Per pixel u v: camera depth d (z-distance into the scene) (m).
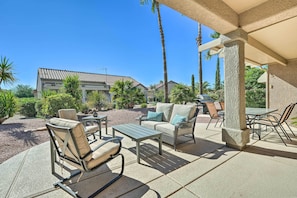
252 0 2.51
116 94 11.23
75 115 3.91
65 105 7.00
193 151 3.09
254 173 2.20
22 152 3.23
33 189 1.93
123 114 8.68
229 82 3.19
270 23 2.71
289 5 2.27
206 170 2.32
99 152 2.06
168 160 2.71
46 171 2.39
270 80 6.02
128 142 3.78
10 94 6.45
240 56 3.02
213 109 5.01
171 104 4.43
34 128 5.38
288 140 3.58
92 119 4.25
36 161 2.76
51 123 2.03
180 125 3.34
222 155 2.84
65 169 2.45
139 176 2.20
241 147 3.06
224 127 3.30
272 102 5.93
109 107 11.39
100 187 1.95
